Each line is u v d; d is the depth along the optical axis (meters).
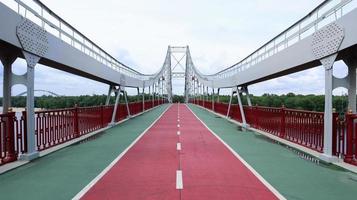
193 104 76.12
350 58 9.44
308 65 11.16
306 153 10.75
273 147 12.34
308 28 10.53
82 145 12.78
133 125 21.98
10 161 8.99
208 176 7.73
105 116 20.55
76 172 8.12
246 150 11.62
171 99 107.38
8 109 9.23
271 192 6.45
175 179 7.43
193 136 15.83
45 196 6.17
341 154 9.28
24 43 8.88
